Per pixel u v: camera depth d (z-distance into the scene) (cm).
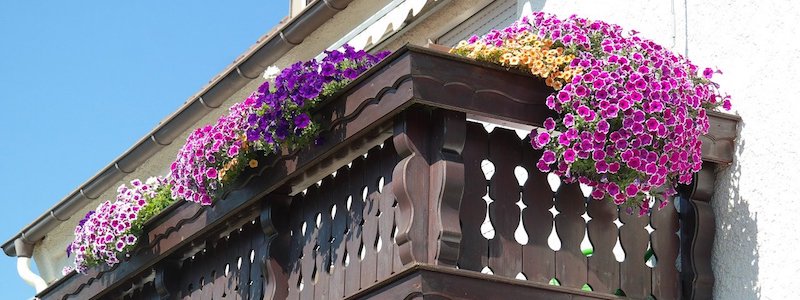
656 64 552
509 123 562
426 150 541
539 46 557
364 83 567
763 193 566
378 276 567
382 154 586
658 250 579
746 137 583
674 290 577
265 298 650
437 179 532
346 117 578
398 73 539
